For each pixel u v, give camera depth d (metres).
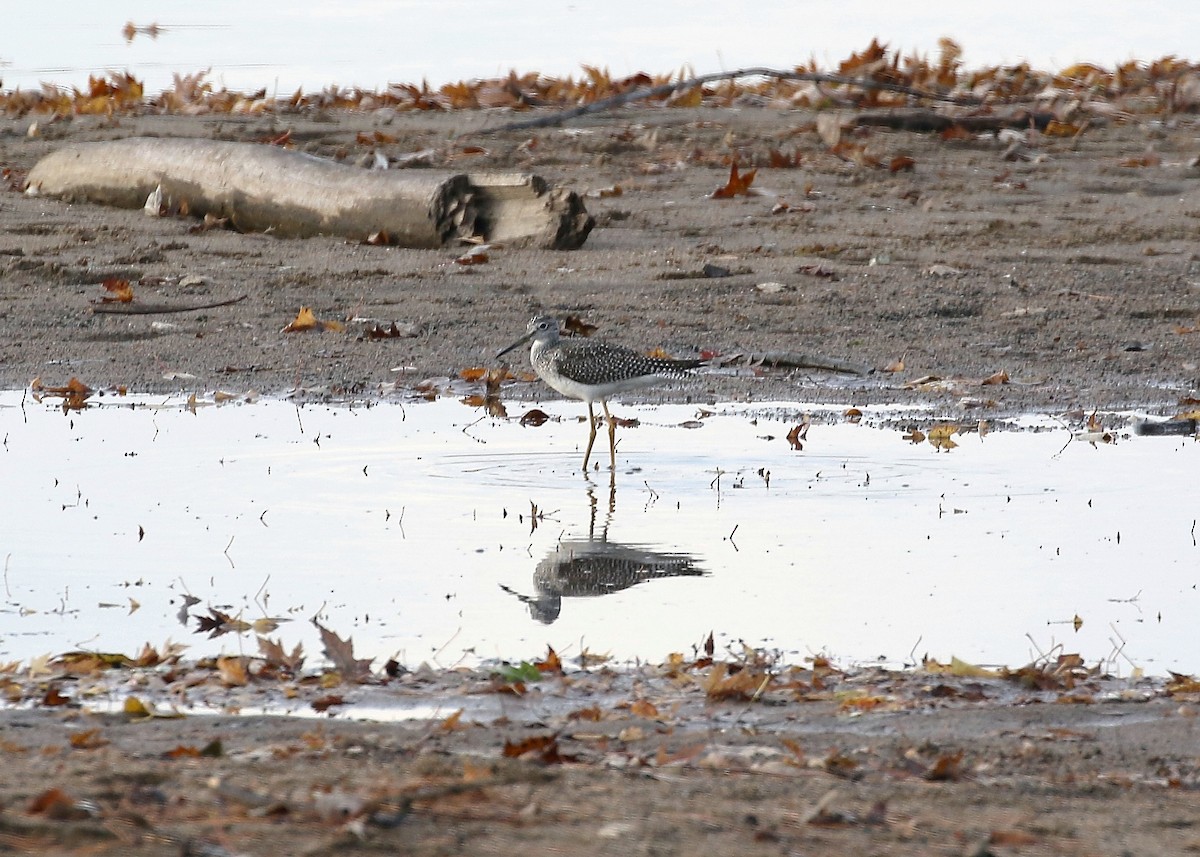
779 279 27.62
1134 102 45.12
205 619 12.55
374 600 13.17
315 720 10.04
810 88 44.47
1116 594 13.42
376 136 38.19
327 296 26.23
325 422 20.06
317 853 6.86
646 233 30.95
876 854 7.29
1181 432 19.92
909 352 23.94
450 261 28.45
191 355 23.33
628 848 7.11
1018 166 36.84
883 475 17.61
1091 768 9.32
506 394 21.95
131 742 9.37
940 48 49.41
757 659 11.65
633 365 18.39
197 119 40.53
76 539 14.79
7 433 19.14
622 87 45.56
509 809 7.65
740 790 8.25
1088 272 28.11
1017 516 15.86
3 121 40.06
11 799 7.41
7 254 28.20
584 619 12.75
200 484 16.91
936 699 10.84
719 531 15.35
